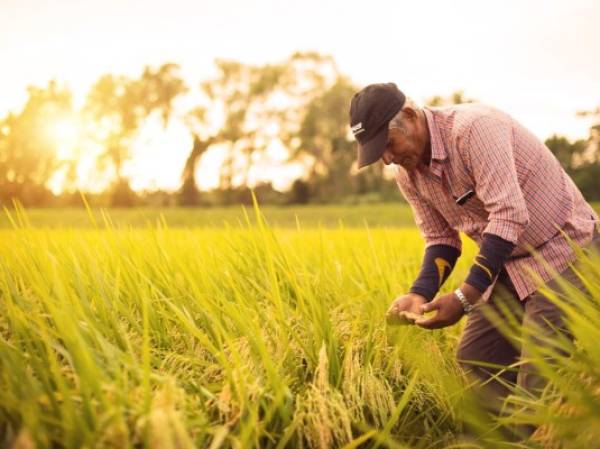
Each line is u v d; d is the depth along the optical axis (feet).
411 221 160.76
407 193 10.27
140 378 6.23
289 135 270.87
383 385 8.12
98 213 147.33
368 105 8.39
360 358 8.84
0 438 5.54
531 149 8.63
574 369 6.09
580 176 184.96
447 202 9.43
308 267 12.90
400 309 8.95
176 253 11.38
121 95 274.36
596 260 7.45
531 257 8.70
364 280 12.01
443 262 10.09
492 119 8.44
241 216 47.42
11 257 9.54
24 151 256.93
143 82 274.98
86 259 10.45
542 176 8.59
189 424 6.06
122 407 5.65
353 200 252.62
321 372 7.29
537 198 8.55
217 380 7.61
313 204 263.70
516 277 8.85
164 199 274.36
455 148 8.70
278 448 6.51
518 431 7.42
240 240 11.29
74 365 6.11
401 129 8.54
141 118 276.21
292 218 165.27
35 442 5.18
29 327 6.57
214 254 11.55
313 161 269.23
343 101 267.18
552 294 6.52
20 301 7.51
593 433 5.52
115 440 5.24
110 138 272.92
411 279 13.75
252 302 9.08
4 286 7.61
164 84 275.39
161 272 9.91
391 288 11.51
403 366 9.05
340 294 10.74
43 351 6.40
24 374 5.79
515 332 9.22
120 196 269.64
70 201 263.49
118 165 272.31
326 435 6.63
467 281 8.11
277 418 7.04
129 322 8.76
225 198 273.13
